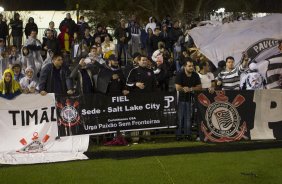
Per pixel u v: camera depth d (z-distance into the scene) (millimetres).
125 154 8883
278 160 8344
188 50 14281
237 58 13281
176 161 8344
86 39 16141
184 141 10141
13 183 7020
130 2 24391
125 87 10234
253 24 14047
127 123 9719
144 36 17172
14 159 8477
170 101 10016
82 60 10086
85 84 9992
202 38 14312
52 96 9148
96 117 9469
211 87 10586
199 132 9969
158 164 8117
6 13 22078
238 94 10141
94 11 23516
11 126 8852
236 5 24562
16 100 8898
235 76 11266
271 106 10258
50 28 15750
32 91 9734
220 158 8547
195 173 7488
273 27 13945
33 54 14070
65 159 8578
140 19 24469
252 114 10188
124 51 16562
